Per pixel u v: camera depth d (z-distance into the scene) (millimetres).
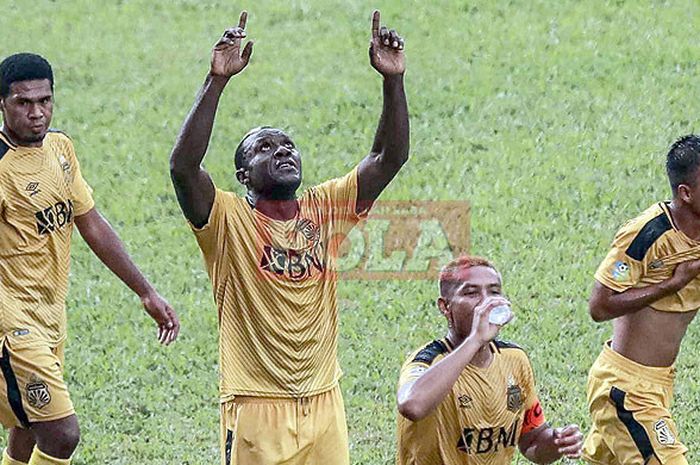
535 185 49812
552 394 36625
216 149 53344
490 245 45656
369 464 33219
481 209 48094
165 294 43219
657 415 28422
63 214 29031
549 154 52250
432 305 42219
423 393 23172
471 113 55531
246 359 25953
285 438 25844
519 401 25375
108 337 40375
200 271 44938
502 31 62188
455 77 58375
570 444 25391
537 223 47094
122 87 59344
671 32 61844
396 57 25672
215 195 25688
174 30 64312
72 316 41562
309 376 26094
